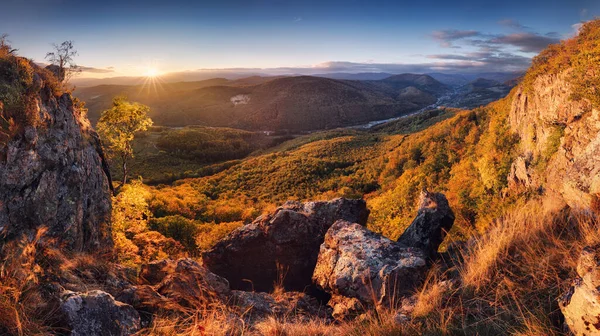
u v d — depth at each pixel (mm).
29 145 4238
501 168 14484
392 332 2293
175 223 16062
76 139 6168
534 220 3023
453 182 19047
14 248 3320
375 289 3586
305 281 5828
